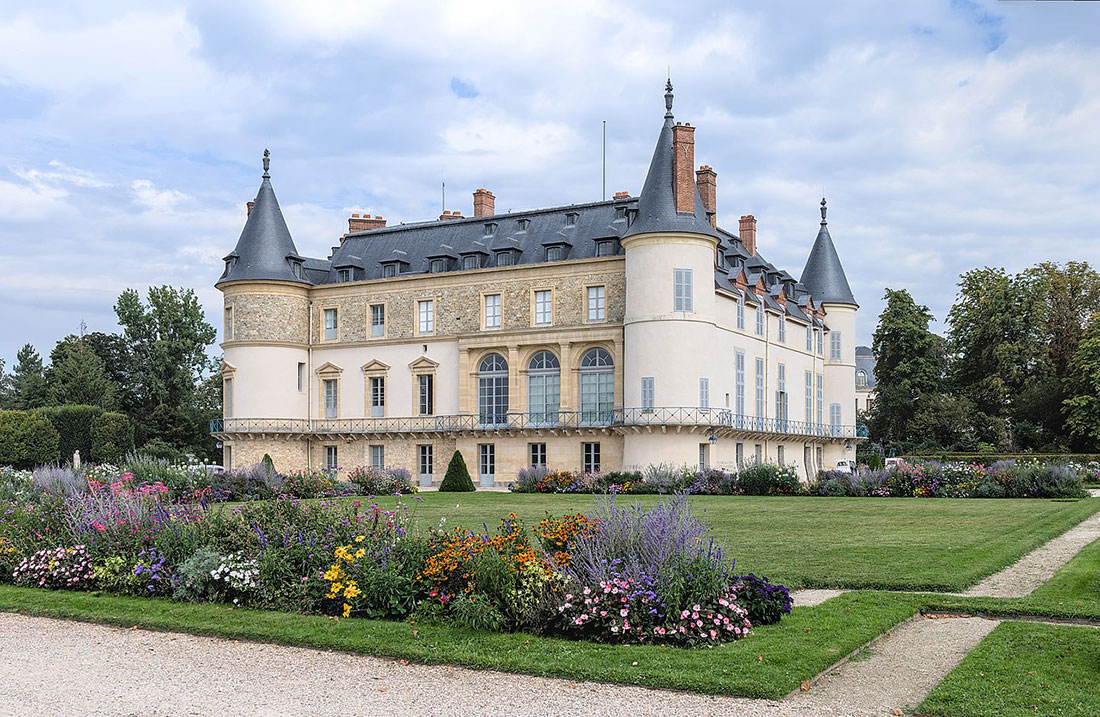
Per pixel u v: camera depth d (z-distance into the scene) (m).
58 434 66.56
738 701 10.47
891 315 83.38
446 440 57.97
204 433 87.88
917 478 43.09
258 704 10.59
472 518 28.98
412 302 59.41
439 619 13.91
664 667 11.40
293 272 61.59
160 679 11.68
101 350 92.44
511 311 56.34
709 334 50.88
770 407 60.62
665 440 50.06
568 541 14.80
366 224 68.06
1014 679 10.88
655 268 50.38
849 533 25.08
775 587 13.93
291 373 61.09
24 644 13.71
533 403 55.84
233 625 14.11
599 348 54.00
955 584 16.84
